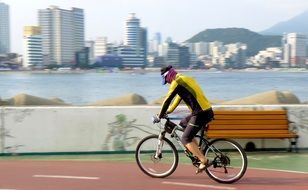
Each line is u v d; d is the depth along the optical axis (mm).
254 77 193750
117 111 12227
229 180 8750
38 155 11992
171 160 9219
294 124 12414
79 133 12164
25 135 12039
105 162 10938
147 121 12211
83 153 12141
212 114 8656
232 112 12062
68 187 8391
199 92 8578
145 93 76688
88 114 12172
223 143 8898
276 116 12258
